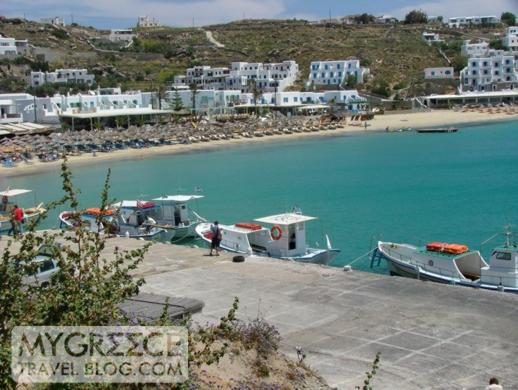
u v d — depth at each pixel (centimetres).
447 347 1978
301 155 11306
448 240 4884
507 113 17825
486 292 2522
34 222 1106
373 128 15825
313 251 3875
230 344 1574
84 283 1052
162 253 3462
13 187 8294
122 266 3044
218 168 9788
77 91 18375
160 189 7869
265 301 2480
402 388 1711
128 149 12112
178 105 15925
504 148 11475
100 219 1195
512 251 3062
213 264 3161
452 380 1758
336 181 8231
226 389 1312
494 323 2170
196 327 1781
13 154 10562
